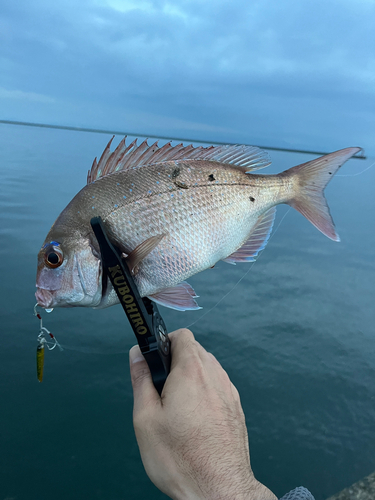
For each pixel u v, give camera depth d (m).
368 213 4.99
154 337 0.31
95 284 0.41
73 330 1.67
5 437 1.16
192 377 0.30
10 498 1.00
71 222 0.41
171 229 0.43
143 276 0.41
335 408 1.36
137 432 0.29
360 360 1.61
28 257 2.38
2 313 1.70
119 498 1.01
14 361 1.45
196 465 0.27
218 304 2.02
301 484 1.09
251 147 0.53
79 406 1.30
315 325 1.86
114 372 1.46
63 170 6.45
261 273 2.55
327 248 3.28
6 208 3.67
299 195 0.57
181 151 0.48
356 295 2.25
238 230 0.50
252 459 1.16
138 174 0.44
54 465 1.09
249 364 1.55
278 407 1.36
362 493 0.93
